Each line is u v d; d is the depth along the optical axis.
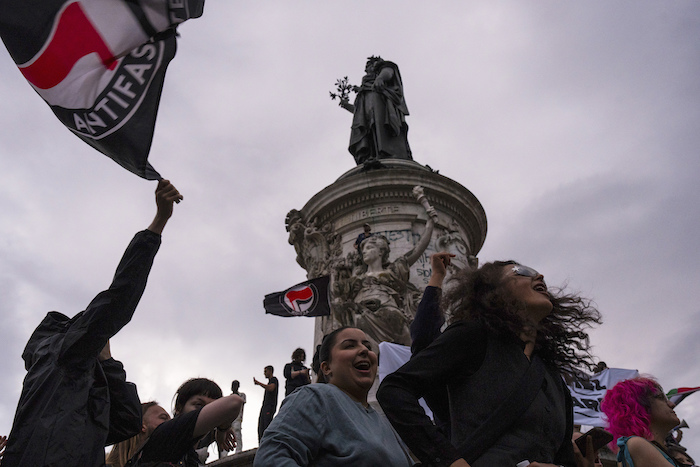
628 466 4.25
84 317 3.40
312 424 3.01
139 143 3.77
